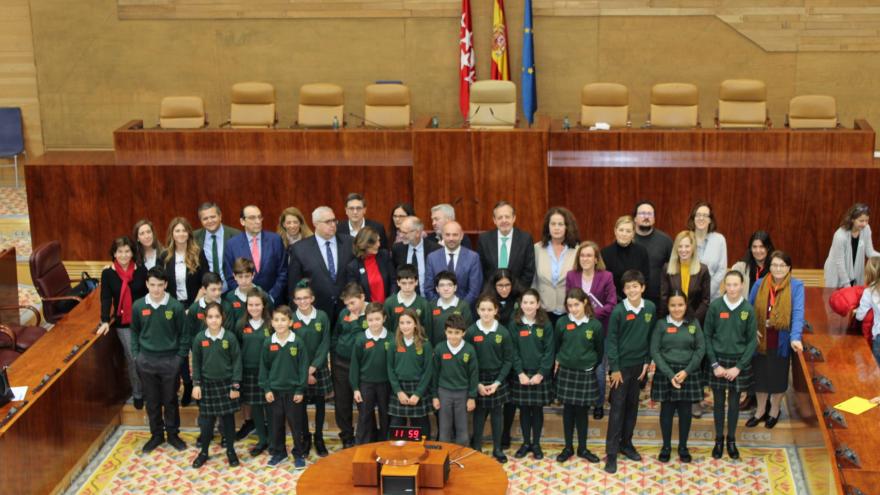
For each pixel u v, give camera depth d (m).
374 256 8.38
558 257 8.35
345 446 8.33
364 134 11.18
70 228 11.38
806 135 10.72
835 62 13.66
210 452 8.41
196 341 7.93
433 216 8.69
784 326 7.96
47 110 14.67
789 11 13.57
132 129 11.50
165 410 8.41
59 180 11.27
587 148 10.91
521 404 7.97
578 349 7.81
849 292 8.20
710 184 10.78
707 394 8.97
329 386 8.22
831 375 7.57
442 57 14.16
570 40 13.94
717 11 13.65
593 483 7.83
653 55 13.88
